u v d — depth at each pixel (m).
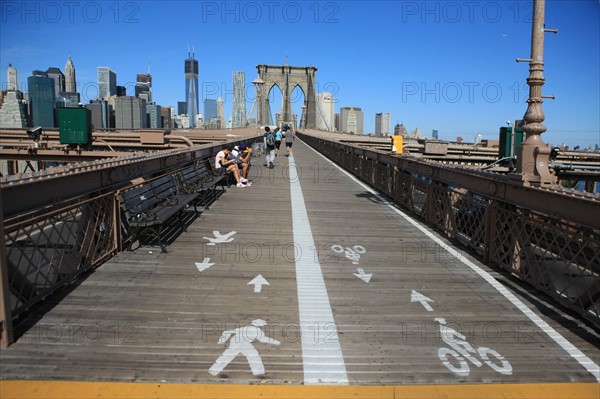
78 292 5.04
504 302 5.10
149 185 7.62
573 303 4.78
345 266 6.27
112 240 6.32
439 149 29.42
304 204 11.09
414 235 8.13
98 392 3.27
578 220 4.64
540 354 3.97
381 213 10.15
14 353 3.74
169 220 8.78
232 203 10.98
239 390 3.35
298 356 3.83
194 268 5.96
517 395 3.38
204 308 4.73
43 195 4.52
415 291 5.39
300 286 5.46
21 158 20.91
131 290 5.14
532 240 5.52
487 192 6.55
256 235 7.87
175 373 3.52
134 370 3.54
